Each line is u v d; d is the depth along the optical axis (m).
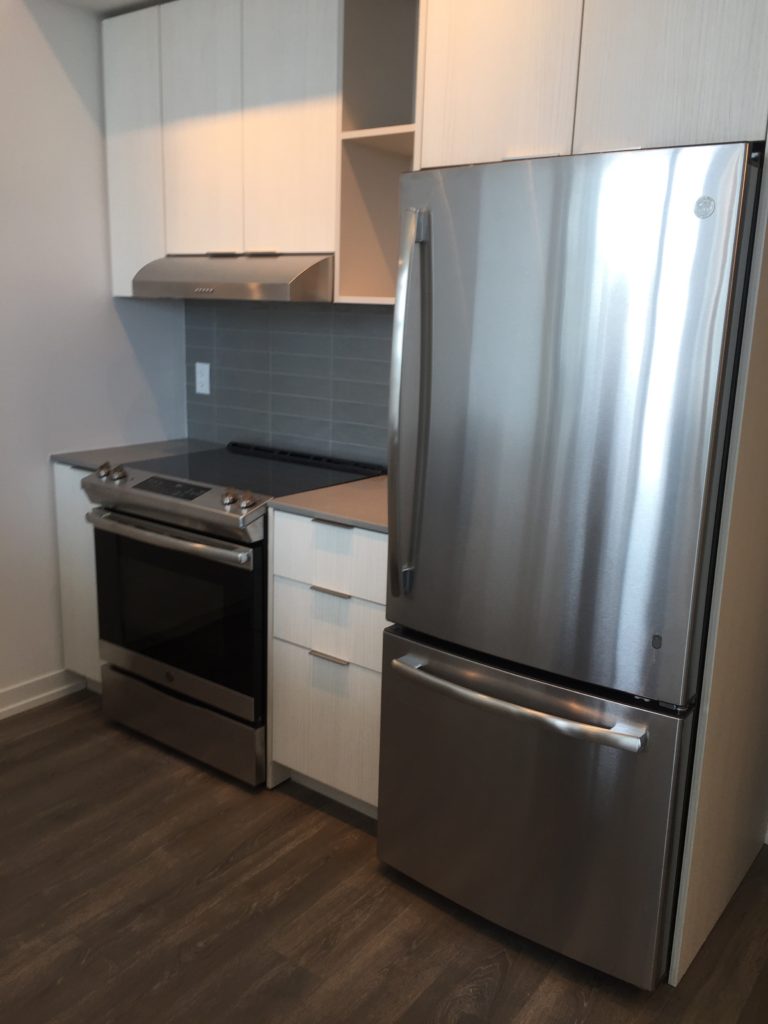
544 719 1.81
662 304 1.56
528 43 1.79
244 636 2.47
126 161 2.93
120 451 3.13
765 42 1.49
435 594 1.98
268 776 2.59
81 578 3.01
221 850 2.32
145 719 2.84
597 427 1.67
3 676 3.01
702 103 1.58
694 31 1.57
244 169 2.62
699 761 1.76
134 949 1.97
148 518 2.68
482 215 1.75
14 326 2.84
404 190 1.87
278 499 2.39
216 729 2.62
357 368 2.91
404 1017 1.80
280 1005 1.83
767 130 1.51
